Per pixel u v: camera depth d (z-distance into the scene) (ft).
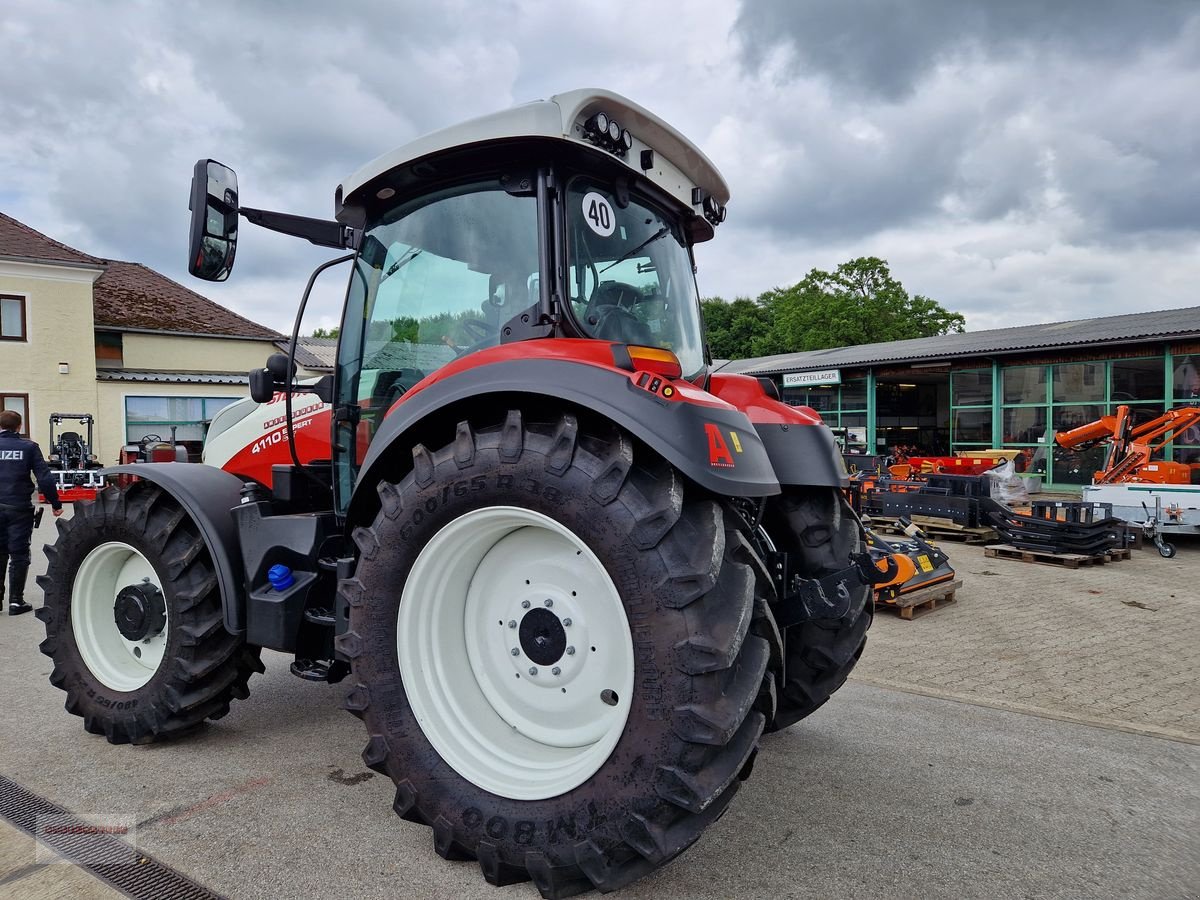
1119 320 59.36
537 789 7.13
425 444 8.23
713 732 6.20
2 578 19.60
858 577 8.07
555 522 6.98
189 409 83.25
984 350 52.01
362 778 9.81
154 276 98.48
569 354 7.53
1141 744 11.26
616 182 9.03
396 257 9.57
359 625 7.88
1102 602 21.89
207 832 8.39
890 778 9.96
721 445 6.89
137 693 10.67
